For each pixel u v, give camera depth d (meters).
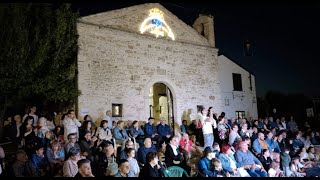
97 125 12.27
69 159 6.98
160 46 14.64
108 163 7.79
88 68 12.45
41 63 11.10
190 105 15.11
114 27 13.42
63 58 11.74
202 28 17.28
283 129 14.88
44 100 11.71
